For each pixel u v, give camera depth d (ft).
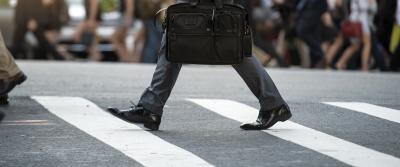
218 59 33.04
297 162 29.37
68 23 80.74
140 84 50.19
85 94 45.16
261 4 79.61
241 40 33.17
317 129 35.45
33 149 31.22
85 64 65.21
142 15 73.67
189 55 33.01
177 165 28.84
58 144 32.09
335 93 47.19
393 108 41.55
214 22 32.83
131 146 31.83
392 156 30.35
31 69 58.34
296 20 76.07
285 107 34.86
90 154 30.45
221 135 34.04
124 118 34.24
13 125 35.78
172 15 33.04
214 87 49.01
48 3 78.18
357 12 76.59
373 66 77.41
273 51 74.02
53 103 41.78
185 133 34.45
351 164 29.12
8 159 29.66
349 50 77.87
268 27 79.46
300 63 79.30
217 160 29.60
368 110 40.65
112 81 51.47
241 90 47.80
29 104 41.32
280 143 32.50
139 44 78.95
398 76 59.52
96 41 79.41
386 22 76.07
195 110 40.24
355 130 35.35
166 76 34.12
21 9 77.56
